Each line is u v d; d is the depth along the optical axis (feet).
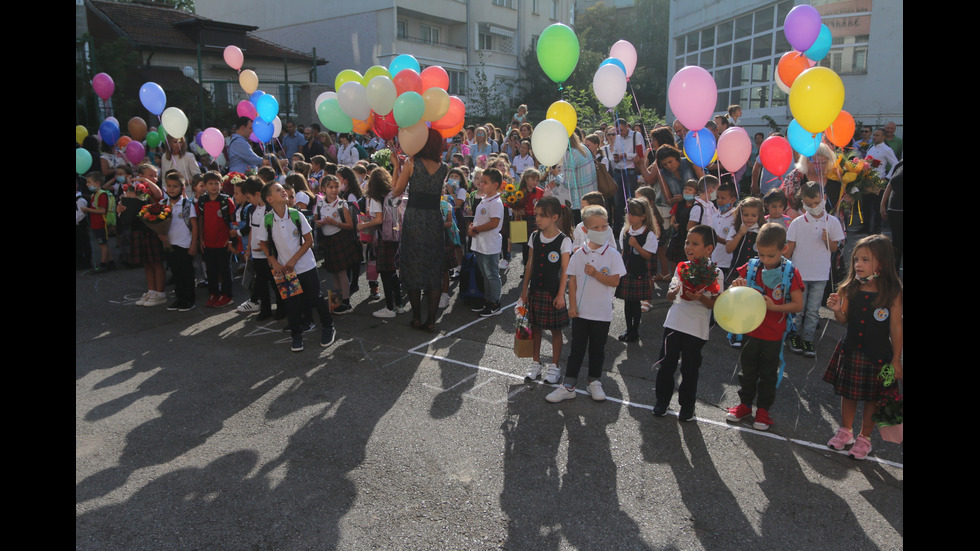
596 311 13.56
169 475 10.83
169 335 18.53
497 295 20.18
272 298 22.29
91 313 20.77
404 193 20.12
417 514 9.73
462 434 12.34
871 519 9.58
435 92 16.78
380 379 15.14
